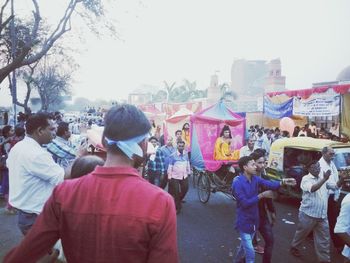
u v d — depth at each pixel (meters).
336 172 6.51
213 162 9.70
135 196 1.51
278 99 15.28
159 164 8.75
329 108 12.28
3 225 6.91
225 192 9.79
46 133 3.42
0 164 8.57
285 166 9.74
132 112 1.65
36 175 3.29
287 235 7.03
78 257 1.52
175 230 1.52
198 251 6.09
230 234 7.01
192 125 10.36
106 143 1.63
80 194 1.56
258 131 18.11
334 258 5.89
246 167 4.70
